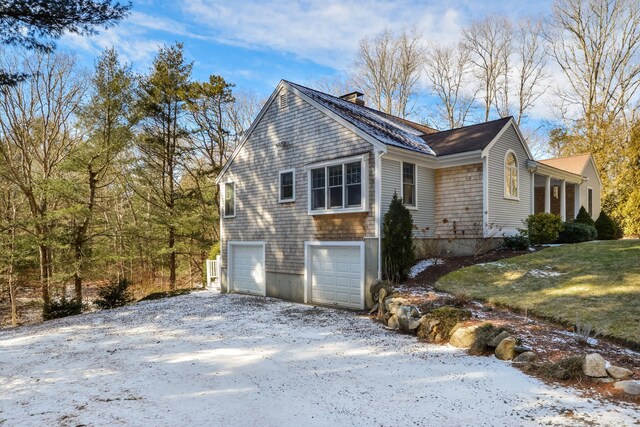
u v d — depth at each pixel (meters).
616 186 20.75
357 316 9.88
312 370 5.86
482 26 31.75
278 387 5.22
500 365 5.66
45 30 7.41
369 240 10.82
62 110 20.73
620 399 4.30
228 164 16.09
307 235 12.59
